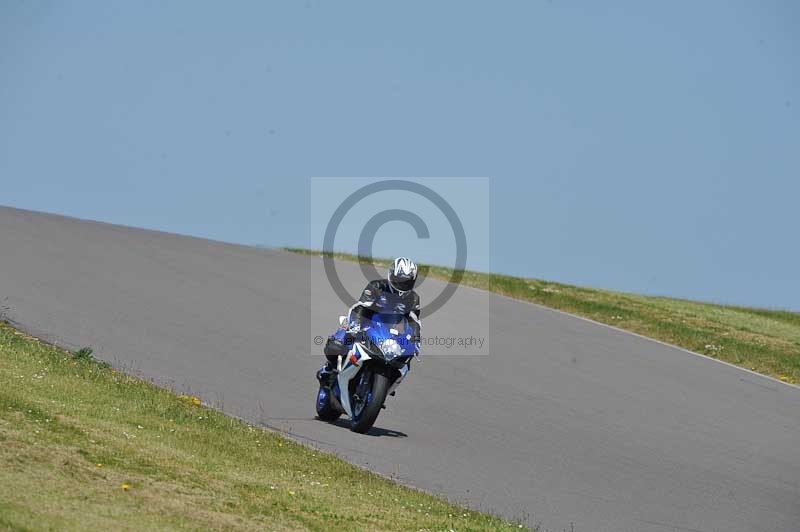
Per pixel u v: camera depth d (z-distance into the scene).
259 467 37.25
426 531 33.03
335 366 51.34
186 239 118.50
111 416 38.84
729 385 73.69
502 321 89.62
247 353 64.81
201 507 29.80
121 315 69.75
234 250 114.25
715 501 45.12
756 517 43.25
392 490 38.41
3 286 72.62
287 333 72.81
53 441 32.41
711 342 89.62
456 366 70.31
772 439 59.06
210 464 35.50
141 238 112.00
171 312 73.88
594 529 38.62
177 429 39.88
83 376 45.72
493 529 34.97
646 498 44.28
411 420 54.56
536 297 106.00
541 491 43.19
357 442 47.47
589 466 48.75
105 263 90.56
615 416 60.69
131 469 31.88
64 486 28.45
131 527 26.42
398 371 49.50
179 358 60.12
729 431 59.97
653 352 83.62
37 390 40.00
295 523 30.72
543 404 61.78
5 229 101.62
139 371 54.28
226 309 78.25
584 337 86.75
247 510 30.78
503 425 55.41
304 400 55.38
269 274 98.50
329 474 38.94
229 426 43.25
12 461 29.36
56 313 66.38
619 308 102.31
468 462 46.59
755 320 111.19
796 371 81.00
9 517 24.94
